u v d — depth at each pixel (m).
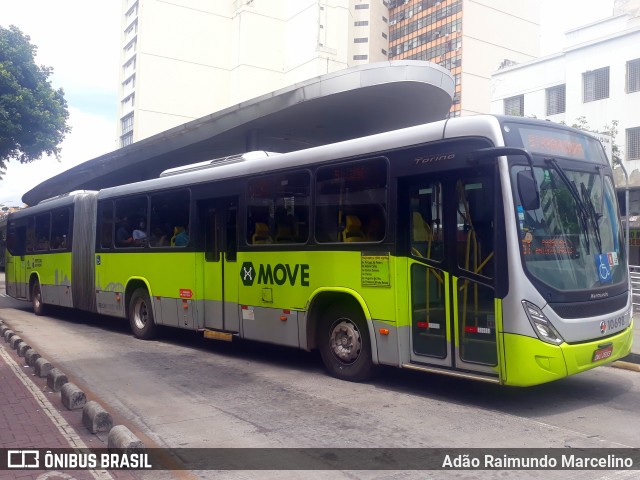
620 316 6.85
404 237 7.09
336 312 8.00
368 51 74.56
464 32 67.00
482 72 67.62
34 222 16.78
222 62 76.94
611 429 5.86
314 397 7.17
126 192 12.36
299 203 8.41
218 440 5.66
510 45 69.62
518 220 6.17
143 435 5.83
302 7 73.94
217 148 23.08
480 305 6.41
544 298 6.13
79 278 13.93
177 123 73.94
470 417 6.28
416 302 6.97
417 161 6.94
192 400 7.15
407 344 7.05
